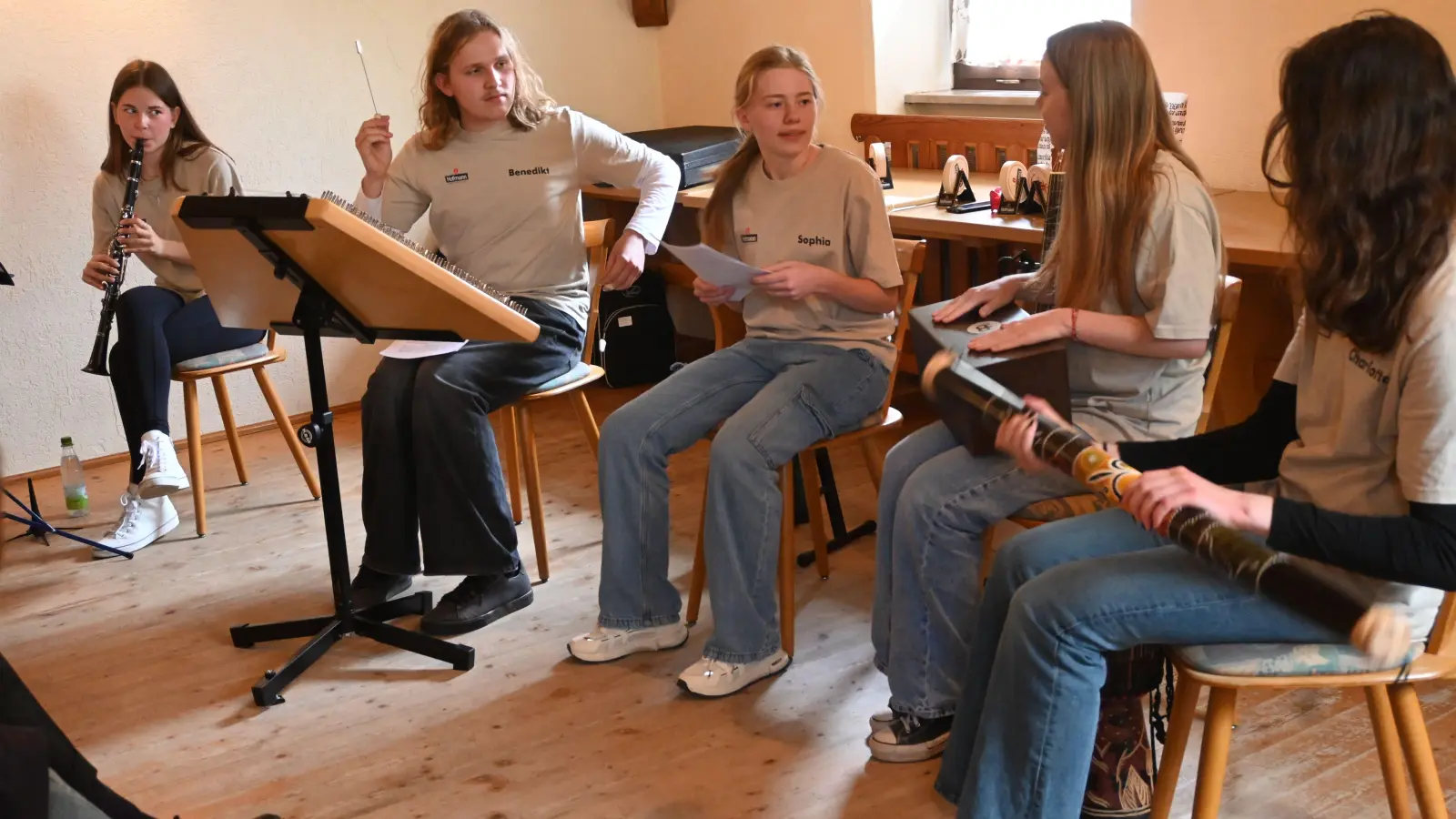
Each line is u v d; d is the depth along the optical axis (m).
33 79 3.65
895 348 2.40
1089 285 1.92
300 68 4.00
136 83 3.20
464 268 2.84
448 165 2.78
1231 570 1.39
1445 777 1.92
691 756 2.13
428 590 2.88
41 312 3.79
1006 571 1.76
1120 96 1.86
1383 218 1.38
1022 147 3.59
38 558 3.21
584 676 2.43
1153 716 1.88
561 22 4.46
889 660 2.13
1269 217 2.75
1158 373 1.93
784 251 2.43
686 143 4.07
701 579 2.57
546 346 2.74
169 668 2.58
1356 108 1.38
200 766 2.21
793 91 2.32
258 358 3.35
